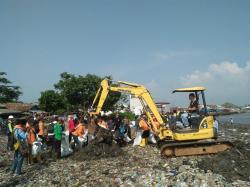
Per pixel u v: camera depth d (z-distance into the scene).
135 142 22.03
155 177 12.50
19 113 59.75
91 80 73.69
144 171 13.81
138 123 22.00
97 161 17.02
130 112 36.03
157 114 19.84
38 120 20.25
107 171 14.20
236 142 18.53
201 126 17.89
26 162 17.55
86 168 15.23
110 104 47.91
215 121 20.66
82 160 17.48
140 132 21.95
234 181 11.87
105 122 21.95
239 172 12.71
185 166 13.92
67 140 19.11
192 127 18.06
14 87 86.44
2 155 20.38
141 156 17.83
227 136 30.83
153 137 22.56
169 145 16.92
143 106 20.53
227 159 14.16
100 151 17.92
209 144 17.31
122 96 49.62
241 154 14.95
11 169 15.22
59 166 16.03
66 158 18.31
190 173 12.57
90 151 17.92
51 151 19.02
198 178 11.92
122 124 23.38
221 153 15.13
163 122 19.48
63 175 13.97
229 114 126.81
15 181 13.37
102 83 21.64
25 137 14.78
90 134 20.48
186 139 17.73
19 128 14.76
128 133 23.86
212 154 17.31
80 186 12.06
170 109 19.34
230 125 52.75
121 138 22.73
